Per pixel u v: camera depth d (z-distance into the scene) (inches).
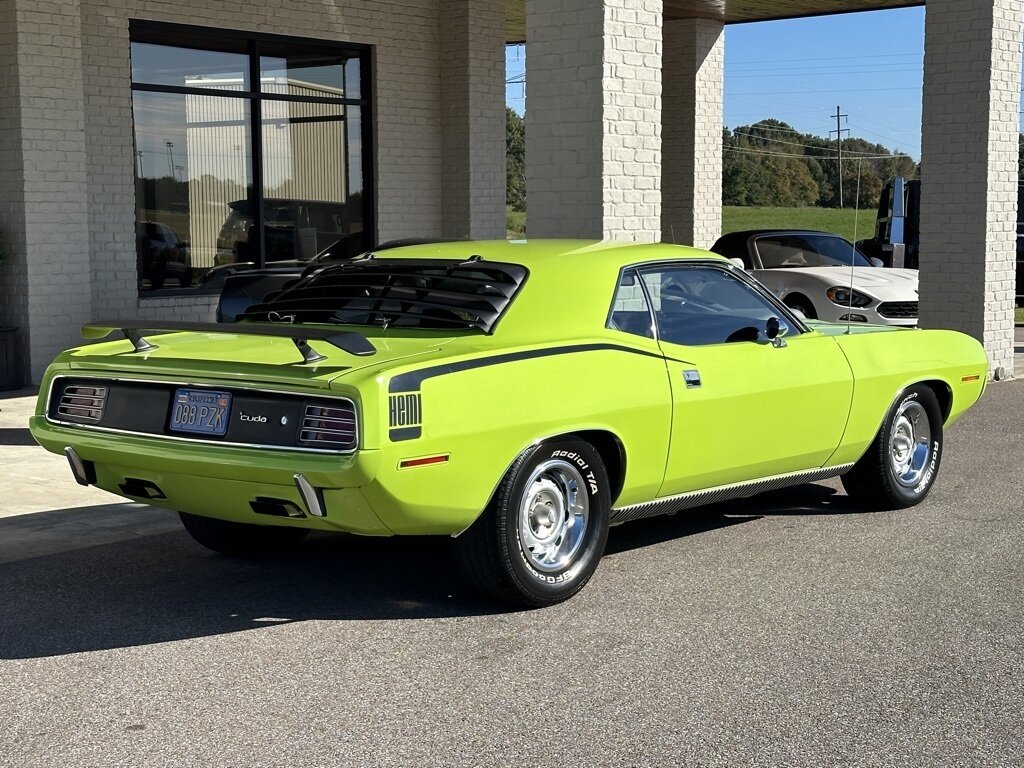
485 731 162.7
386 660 190.2
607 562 246.4
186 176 534.6
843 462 276.8
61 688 179.0
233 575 239.3
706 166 820.0
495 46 630.5
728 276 254.4
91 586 231.3
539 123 372.2
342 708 170.9
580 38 361.1
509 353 206.5
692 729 163.2
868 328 294.5
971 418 431.5
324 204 595.5
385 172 612.1
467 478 198.2
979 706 171.5
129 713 169.3
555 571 216.2
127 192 501.4
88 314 476.1
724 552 253.8
